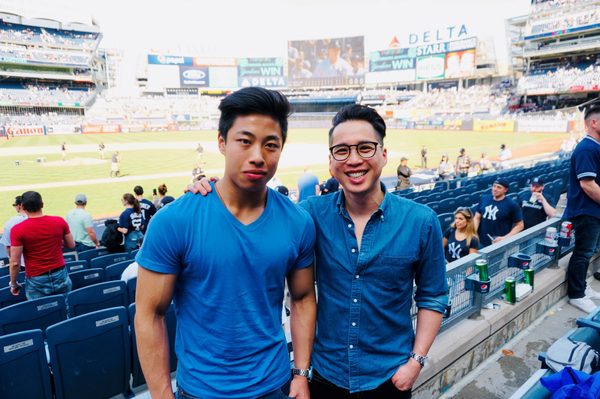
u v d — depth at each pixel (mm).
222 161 26828
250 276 1521
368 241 1872
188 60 78125
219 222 1474
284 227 1607
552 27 51656
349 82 77188
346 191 1894
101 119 59781
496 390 3234
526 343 3883
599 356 2344
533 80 52531
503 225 5363
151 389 1507
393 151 31078
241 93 1445
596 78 46406
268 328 1612
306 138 45219
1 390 2795
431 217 1910
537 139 35969
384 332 1936
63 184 18656
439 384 3135
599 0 47250
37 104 58562
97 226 12422
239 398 1538
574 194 4312
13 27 63219
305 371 1842
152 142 40938
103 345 3172
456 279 3449
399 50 71938
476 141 36719
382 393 1944
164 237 1433
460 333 3395
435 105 62906
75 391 3102
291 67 78875
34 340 2867
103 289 4250
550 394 2000
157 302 1481
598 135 3938
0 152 30891
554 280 4520
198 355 1538
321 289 2004
